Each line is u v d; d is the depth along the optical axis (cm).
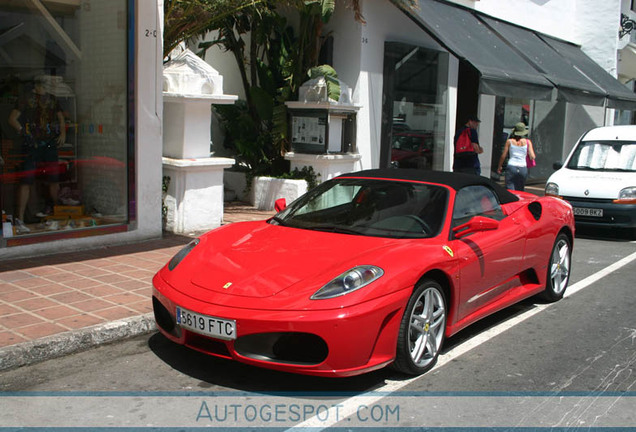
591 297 617
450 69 1271
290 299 351
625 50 1966
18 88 641
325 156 969
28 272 580
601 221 938
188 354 424
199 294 371
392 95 1126
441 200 462
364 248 404
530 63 1273
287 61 1040
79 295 516
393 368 389
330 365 346
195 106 775
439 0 1260
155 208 742
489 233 479
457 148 1062
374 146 1102
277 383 380
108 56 691
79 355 418
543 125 1742
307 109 983
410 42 1158
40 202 659
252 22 1028
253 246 423
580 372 414
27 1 645
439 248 415
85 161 693
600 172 1002
